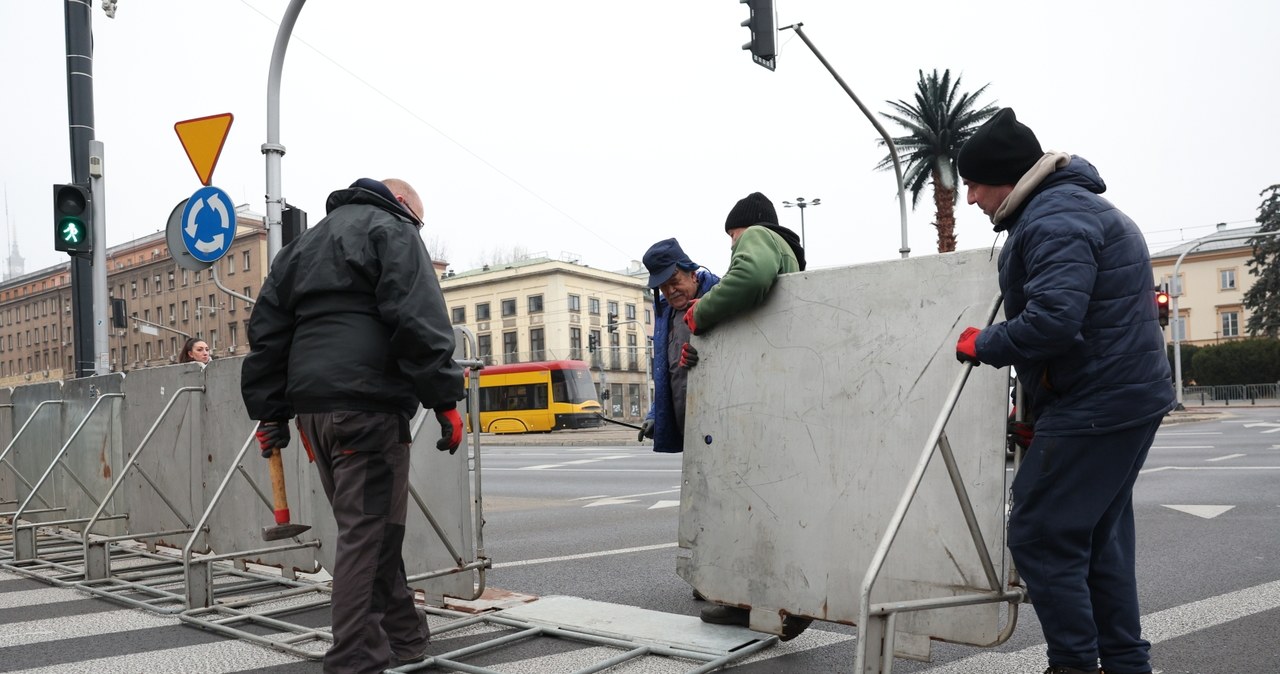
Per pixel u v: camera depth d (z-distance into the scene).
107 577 5.34
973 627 2.95
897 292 3.18
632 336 80.38
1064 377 2.54
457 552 4.29
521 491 12.50
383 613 3.17
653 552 6.22
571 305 74.00
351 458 3.05
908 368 3.12
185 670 3.45
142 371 6.32
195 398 5.81
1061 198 2.53
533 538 7.32
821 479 3.34
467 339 4.33
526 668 3.35
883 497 3.16
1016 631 3.81
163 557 6.18
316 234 3.16
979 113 33.62
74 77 9.43
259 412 3.30
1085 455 2.51
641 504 9.80
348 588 3.00
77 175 9.38
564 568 5.68
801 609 3.37
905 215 20.05
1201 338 78.81
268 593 4.95
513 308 75.50
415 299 2.99
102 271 9.25
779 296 3.50
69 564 6.02
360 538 3.03
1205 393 55.41
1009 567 2.91
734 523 3.60
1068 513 2.54
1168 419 29.08
